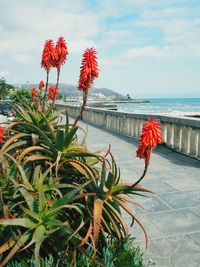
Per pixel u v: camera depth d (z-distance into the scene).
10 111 15.41
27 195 3.12
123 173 8.05
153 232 4.68
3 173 3.59
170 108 91.25
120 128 16.14
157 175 7.84
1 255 3.04
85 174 3.69
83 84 3.52
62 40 4.02
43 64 4.21
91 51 3.33
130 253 3.43
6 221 2.88
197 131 9.45
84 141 4.41
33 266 3.01
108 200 3.48
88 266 3.06
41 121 4.39
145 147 2.87
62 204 3.18
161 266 3.78
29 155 4.08
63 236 3.21
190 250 4.16
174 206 5.70
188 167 8.66
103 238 3.43
